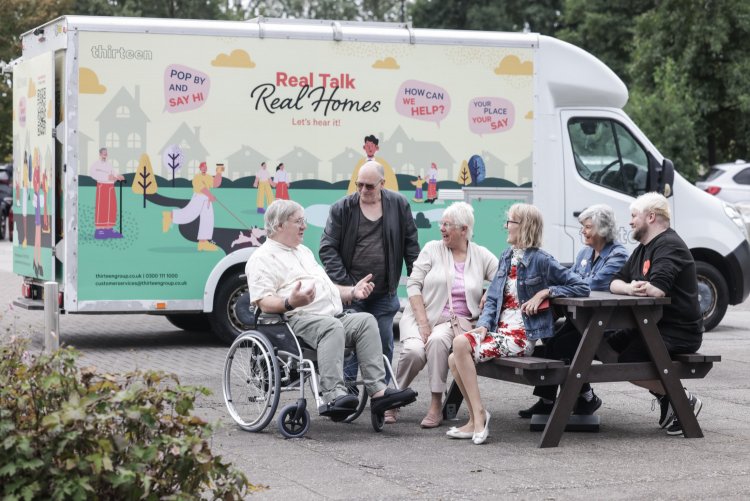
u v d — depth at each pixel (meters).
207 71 12.23
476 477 6.73
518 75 13.24
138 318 16.08
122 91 11.96
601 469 6.95
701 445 7.69
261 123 12.41
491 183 13.17
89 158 11.88
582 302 7.56
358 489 6.44
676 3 33.50
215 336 13.84
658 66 34.28
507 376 7.81
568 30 44.00
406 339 8.55
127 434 4.71
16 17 36.28
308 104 12.55
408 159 12.90
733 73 32.97
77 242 11.87
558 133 13.45
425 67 12.92
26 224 13.01
